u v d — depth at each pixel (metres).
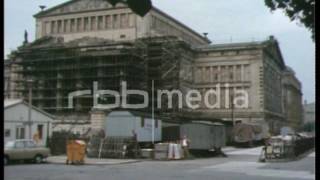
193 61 103.56
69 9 83.31
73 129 66.25
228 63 105.06
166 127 54.44
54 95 83.06
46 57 84.12
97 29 83.50
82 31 83.62
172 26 91.69
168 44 86.81
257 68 103.94
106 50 82.88
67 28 84.50
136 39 84.00
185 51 96.88
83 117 75.19
